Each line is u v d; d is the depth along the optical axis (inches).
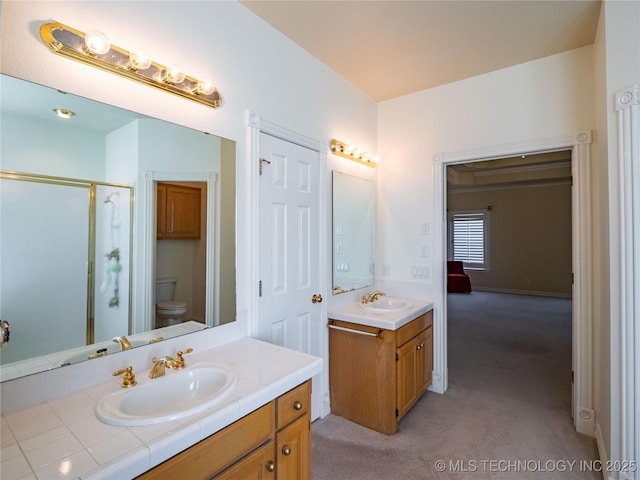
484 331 191.0
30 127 45.3
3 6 42.5
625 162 65.2
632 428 63.9
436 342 114.7
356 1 73.3
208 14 67.4
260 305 78.5
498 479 71.7
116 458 32.5
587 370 88.4
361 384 94.2
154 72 57.5
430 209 117.0
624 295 65.1
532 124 99.3
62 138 48.3
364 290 120.3
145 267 58.0
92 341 51.1
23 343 44.3
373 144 125.9
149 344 57.5
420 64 101.3
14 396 42.4
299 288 91.0
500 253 319.0
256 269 75.7
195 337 64.0
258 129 77.0
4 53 42.6
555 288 293.3
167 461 36.1
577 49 93.0
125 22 54.5
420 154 119.5
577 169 91.5
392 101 126.0
